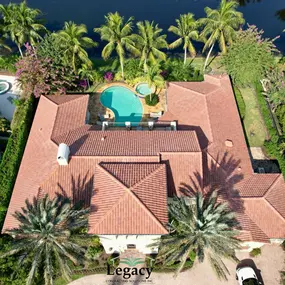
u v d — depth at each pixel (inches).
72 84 1829.5
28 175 1417.3
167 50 2284.7
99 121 1796.3
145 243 1266.0
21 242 1109.1
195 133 1512.1
